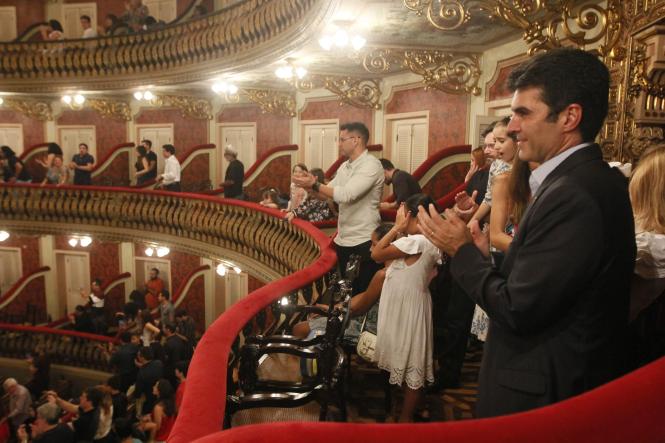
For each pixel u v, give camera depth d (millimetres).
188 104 15242
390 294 3201
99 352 13812
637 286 1918
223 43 11461
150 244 13477
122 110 16859
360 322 3787
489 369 1578
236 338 2711
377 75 10555
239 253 11023
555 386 1417
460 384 3906
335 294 3014
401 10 6098
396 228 3230
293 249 7926
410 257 3170
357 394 3701
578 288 1337
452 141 9172
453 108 9070
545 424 916
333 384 2518
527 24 4113
